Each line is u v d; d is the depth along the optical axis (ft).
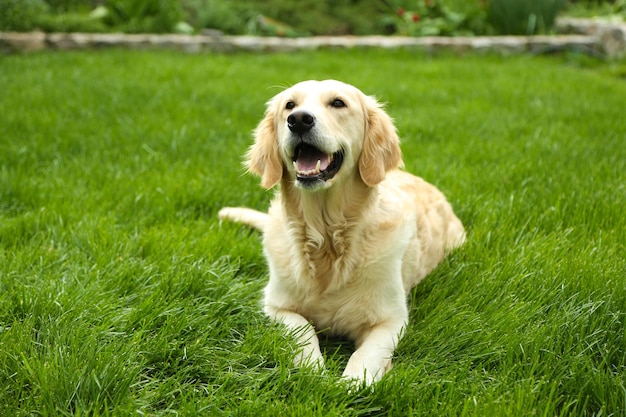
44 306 9.47
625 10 43.60
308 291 10.19
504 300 9.86
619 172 15.62
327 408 7.61
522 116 22.22
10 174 15.12
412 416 7.43
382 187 11.21
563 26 41.60
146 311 9.44
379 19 47.21
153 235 12.19
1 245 11.87
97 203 14.16
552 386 7.62
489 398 7.57
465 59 36.11
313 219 10.16
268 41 37.91
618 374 8.14
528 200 13.97
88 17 40.22
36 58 31.22
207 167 16.52
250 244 12.37
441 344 9.09
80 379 7.68
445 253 12.27
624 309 9.40
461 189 14.87
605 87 27.45
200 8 43.96
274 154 10.93
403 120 21.62
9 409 7.39
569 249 11.69
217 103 23.54
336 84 10.72
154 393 7.86
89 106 22.40
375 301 10.00
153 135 19.16
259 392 7.96
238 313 9.95
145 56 33.06
